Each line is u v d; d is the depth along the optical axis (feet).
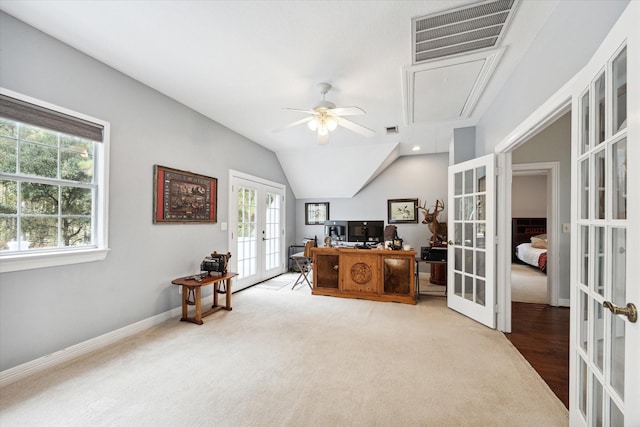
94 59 8.13
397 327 10.05
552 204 12.75
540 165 12.85
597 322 4.26
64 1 5.91
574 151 4.84
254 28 6.75
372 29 6.73
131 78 9.22
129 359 7.68
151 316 9.98
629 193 3.19
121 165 8.91
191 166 11.80
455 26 6.56
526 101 7.45
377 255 13.38
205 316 11.02
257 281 16.81
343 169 19.12
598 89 4.17
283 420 5.42
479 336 9.34
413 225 19.88
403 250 13.38
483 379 6.82
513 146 8.91
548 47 6.26
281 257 19.81
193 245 11.93
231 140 14.44
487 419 5.47
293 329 9.84
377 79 9.14
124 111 8.98
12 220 6.78
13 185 6.81
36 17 6.45
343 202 21.48
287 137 15.75
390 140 16.35
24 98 6.64
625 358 3.29
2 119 6.40
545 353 8.19
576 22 5.20
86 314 7.99
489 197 10.11
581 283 4.72
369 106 11.37
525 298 13.98
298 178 20.61
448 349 8.38
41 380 6.65
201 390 6.34
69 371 7.06
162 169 10.32
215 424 5.31
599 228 4.24
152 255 10.02
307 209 22.22
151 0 5.85
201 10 6.15
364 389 6.40
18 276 6.66
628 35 3.21
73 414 5.56
